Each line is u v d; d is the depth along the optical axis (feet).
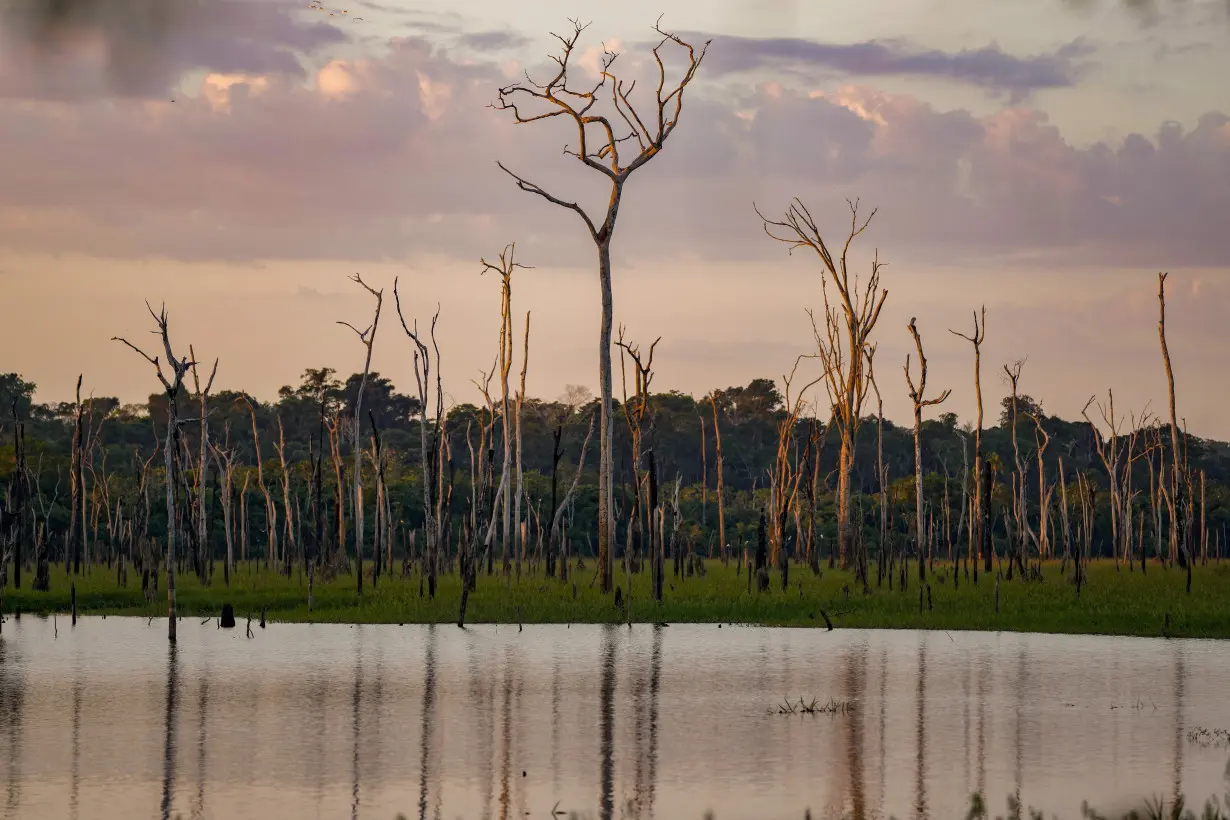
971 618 170.81
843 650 145.59
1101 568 285.43
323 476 364.38
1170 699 112.68
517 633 163.73
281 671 130.52
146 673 129.39
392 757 91.40
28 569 282.36
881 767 87.56
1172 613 168.96
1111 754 91.09
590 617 177.88
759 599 189.06
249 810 77.71
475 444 458.50
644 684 122.01
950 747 93.66
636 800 79.41
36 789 82.58
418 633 164.14
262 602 196.34
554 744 95.45
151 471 397.39
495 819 75.61
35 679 125.70
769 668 131.64
